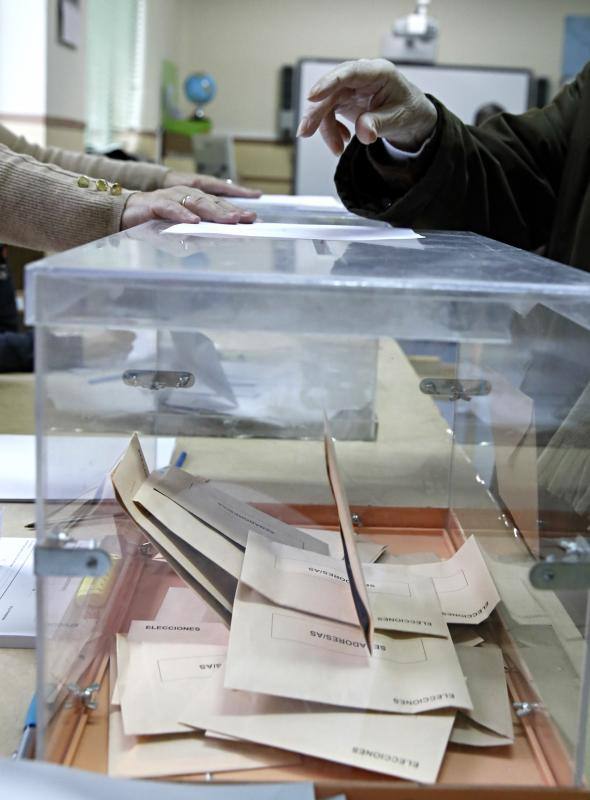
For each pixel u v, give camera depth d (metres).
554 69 6.69
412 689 0.58
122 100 5.16
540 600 0.60
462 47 6.66
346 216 1.15
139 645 0.65
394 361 1.05
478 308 0.51
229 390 1.07
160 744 0.54
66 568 0.51
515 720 0.59
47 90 3.37
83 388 0.68
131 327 0.50
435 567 0.80
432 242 0.79
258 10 6.60
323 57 6.66
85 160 1.62
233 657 0.58
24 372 1.62
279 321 0.51
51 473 0.55
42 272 0.49
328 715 0.56
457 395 0.94
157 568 0.77
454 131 1.02
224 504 0.80
